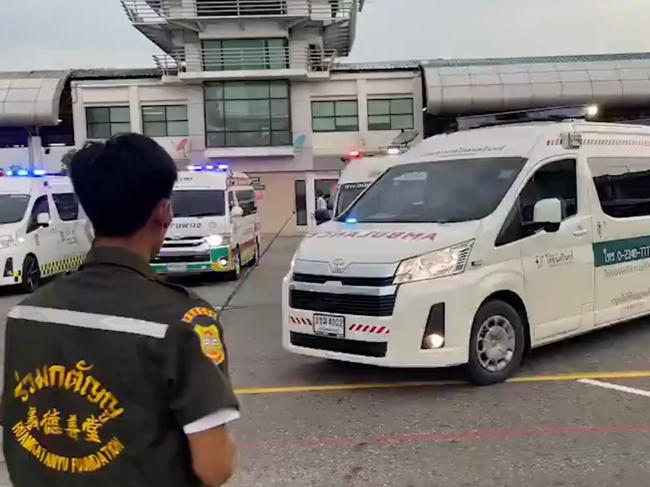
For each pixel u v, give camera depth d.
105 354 1.56
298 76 32.28
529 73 33.12
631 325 8.38
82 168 1.65
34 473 1.60
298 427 5.03
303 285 6.00
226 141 33.00
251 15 32.00
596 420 4.97
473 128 7.71
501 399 5.52
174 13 31.88
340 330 5.75
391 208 6.73
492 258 5.89
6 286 14.23
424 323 5.50
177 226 13.78
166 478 1.56
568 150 6.84
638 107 33.75
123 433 1.54
